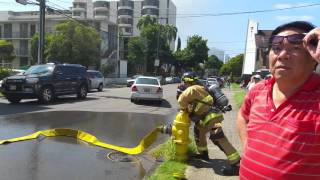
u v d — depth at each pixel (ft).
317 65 8.82
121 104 71.51
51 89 70.44
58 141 32.94
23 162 26.17
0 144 31.27
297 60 8.66
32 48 216.13
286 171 8.41
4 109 56.90
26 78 66.95
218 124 24.70
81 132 34.60
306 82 8.74
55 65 73.15
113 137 36.68
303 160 8.29
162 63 282.56
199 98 25.22
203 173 23.77
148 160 27.78
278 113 8.78
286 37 8.66
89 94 98.99
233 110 63.93
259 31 204.23
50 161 26.68
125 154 29.50
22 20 255.91
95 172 24.52
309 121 8.32
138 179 23.27
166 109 66.33
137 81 77.77
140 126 44.57
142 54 262.67
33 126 41.24
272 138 8.73
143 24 276.21
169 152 27.37
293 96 8.68
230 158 23.61
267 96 9.24
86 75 82.48
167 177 22.21
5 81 67.77
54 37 175.11
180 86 27.84
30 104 66.18
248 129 9.50
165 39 282.15
